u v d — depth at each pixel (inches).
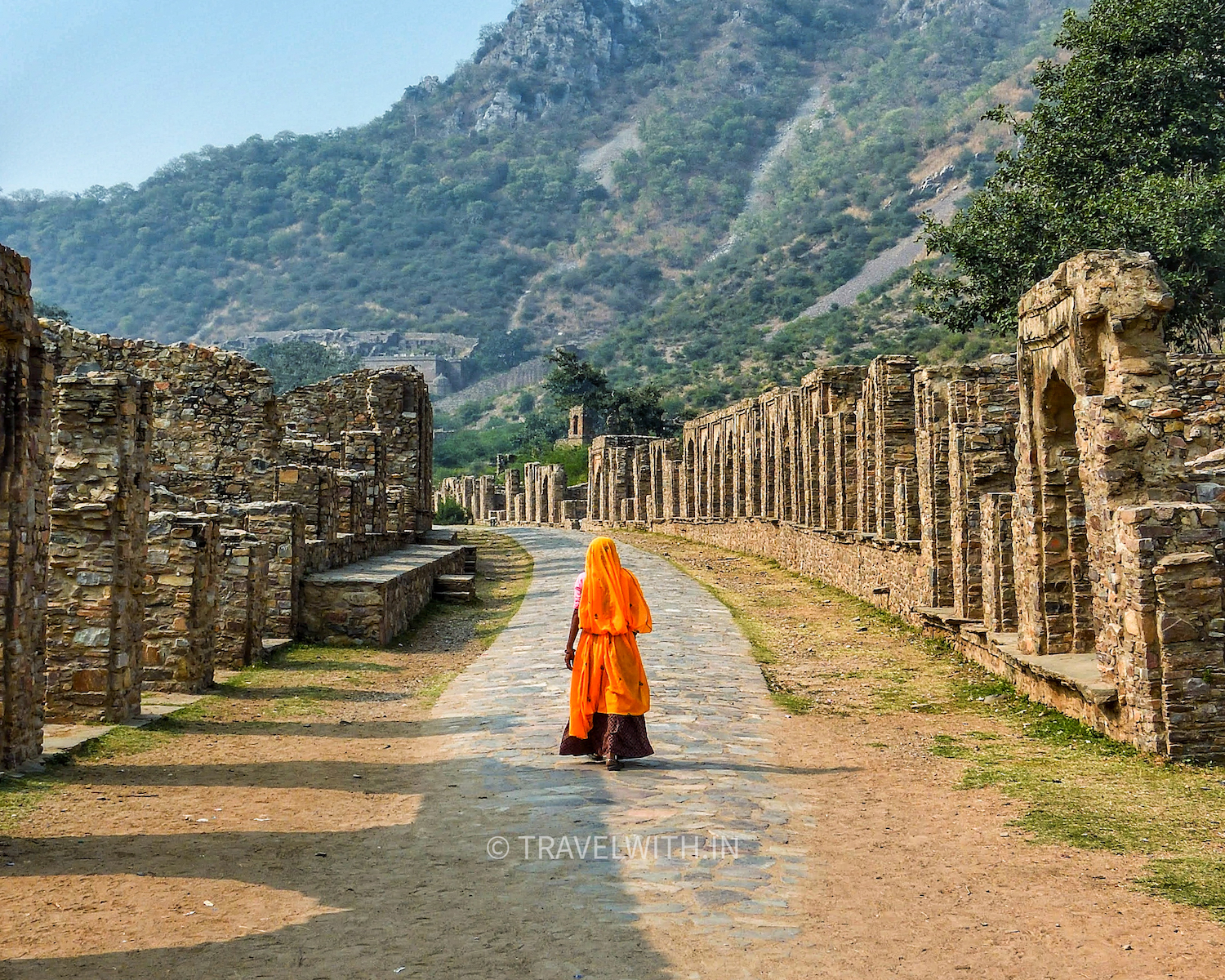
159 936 229.8
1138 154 1173.1
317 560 814.5
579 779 367.6
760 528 1508.4
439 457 4785.9
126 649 465.7
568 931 233.5
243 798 349.1
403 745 438.3
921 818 324.2
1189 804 331.9
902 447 920.9
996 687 552.7
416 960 217.9
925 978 211.3
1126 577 405.1
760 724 470.6
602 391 3641.7
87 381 456.8
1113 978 211.9
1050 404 508.4
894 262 6643.7
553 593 1059.3
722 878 267.7
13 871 269.4
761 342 5871.1
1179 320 1077.8
